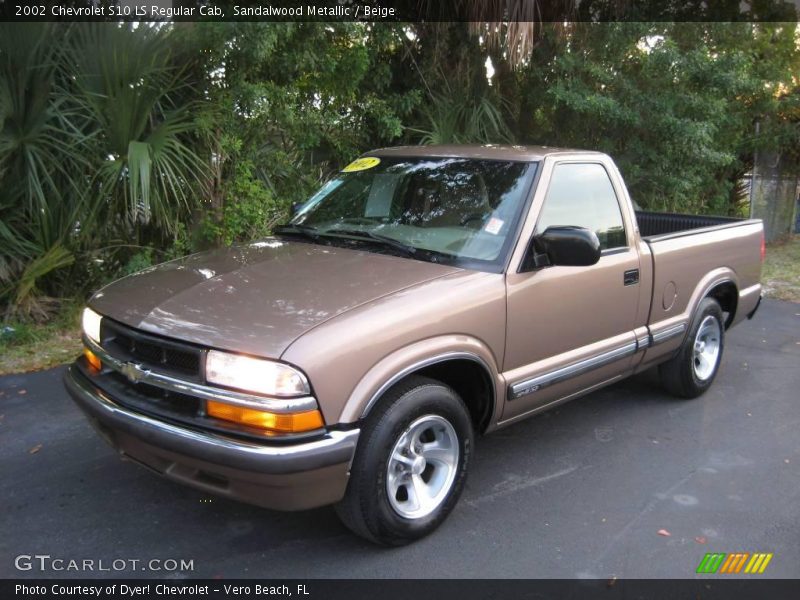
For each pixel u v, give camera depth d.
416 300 3.45
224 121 7.65
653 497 4.12
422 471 3.58
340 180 4.96
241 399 3.01
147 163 6.63
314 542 3.57
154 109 7.36
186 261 4.17
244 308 3.34
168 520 3.73
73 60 6.73
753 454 4.73
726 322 6.08
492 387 3.80
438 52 9.57
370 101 9.16
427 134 9.54
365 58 8.49
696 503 4.06
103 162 6.80
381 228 4.35
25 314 6.76
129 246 7.39
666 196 11.28
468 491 4.14
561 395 4.35
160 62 6.98
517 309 3.87
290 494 3.05
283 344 3.04
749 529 3.80
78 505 3.84
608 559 3.49
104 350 3.54
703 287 5.46
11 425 4.81
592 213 4.53
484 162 4.43
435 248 4.04
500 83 10.47
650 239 4.98
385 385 3.23
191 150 7.50
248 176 8.06
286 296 3.45
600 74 10.05
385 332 3.26
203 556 3.43
